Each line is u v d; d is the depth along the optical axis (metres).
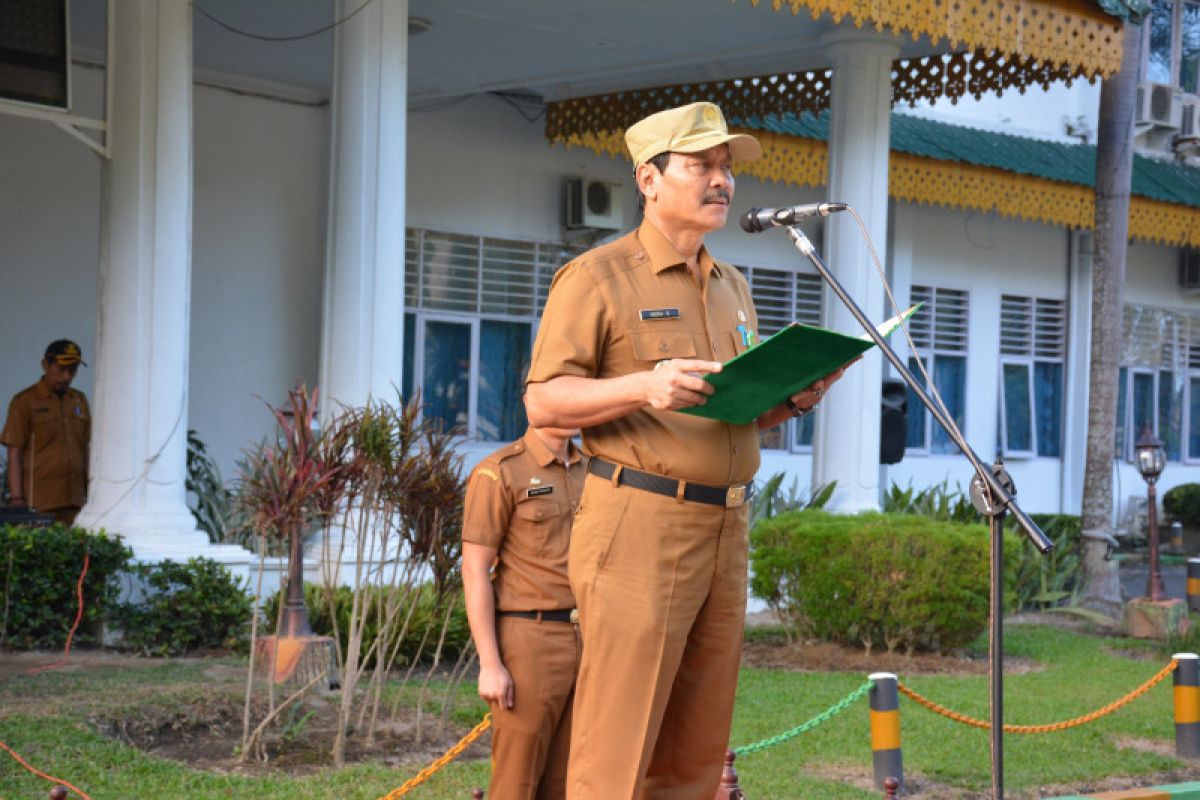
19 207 11.97
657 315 3.51
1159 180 19.31
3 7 9.02
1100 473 13.48
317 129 13.95
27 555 8.70
